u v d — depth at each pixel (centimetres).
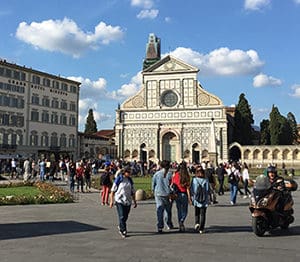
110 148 11138
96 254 1045
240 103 10812
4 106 8031
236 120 10731
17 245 1159
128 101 9856
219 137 9162
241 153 9612
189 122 9394
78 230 1423
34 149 8600
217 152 9056
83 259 990
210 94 9356
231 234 1352
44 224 1562
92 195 2961
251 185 3816
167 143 9612
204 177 1395
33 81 8662
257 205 1319
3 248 1118
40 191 3016
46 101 8944
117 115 9844
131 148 9675
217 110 9269
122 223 1292
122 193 1298
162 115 9588
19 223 1591
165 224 1555
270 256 1023
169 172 1419
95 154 10581
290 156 9281
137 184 4016
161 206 1383
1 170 6275
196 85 9475
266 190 1350
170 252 1070
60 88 9294
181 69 9600
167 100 9662
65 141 9362
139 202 2475
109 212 1953
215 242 1210
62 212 1952
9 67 8150
